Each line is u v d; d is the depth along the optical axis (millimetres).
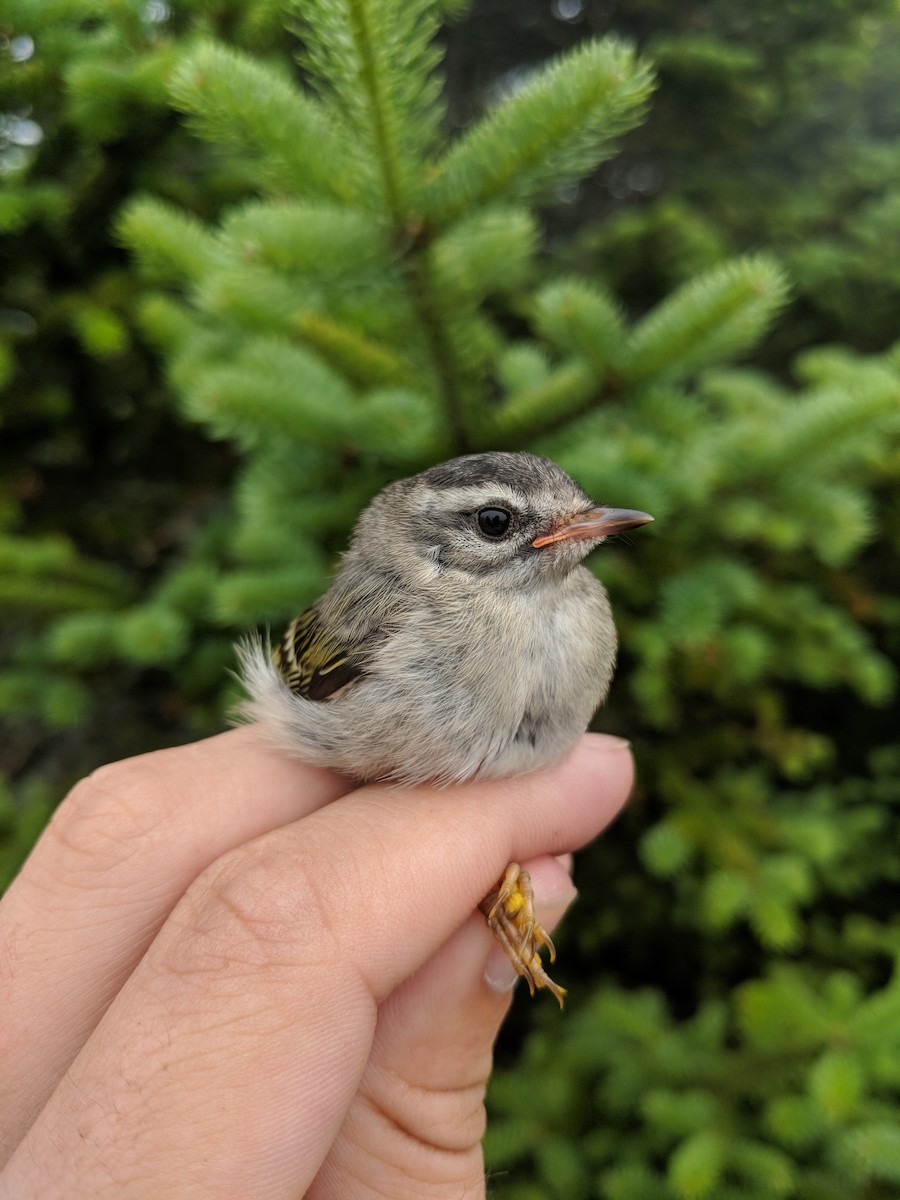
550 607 86
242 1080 58
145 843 76
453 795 79
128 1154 55
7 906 74
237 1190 56
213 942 63
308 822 73
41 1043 69
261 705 88
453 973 76
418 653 82
